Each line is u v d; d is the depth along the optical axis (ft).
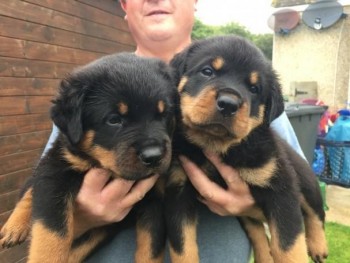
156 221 1.13
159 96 1.05
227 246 1.16
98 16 3.21
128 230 1.18
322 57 5.95
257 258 1.29
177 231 1.10
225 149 1.09
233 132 1.05
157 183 1.15
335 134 3.86
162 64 1.19
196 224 1.16
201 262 1.13
